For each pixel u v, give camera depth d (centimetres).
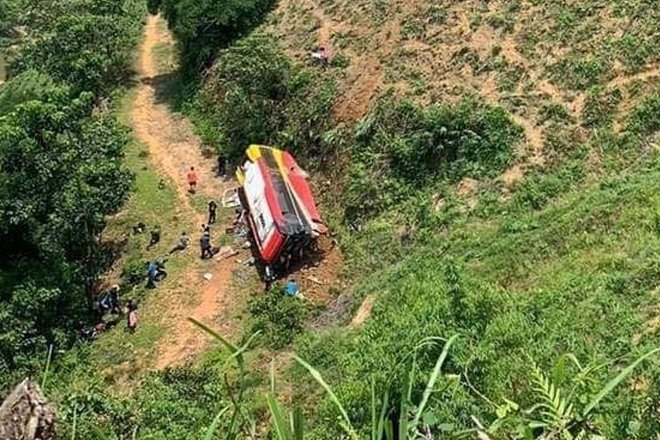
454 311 1819
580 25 3322
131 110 4978
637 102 2973
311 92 3866
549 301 1869
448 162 3144
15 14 8431
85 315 3247
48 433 682
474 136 3112
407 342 1762
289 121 3888
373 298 2648
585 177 2838
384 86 3566
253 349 2720
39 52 5272
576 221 2398
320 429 1538
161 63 5816
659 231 2162
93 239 3425
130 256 3538
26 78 4791
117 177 3400
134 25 6606
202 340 2961
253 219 3400
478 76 3359
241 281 3241
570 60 3209
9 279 3186
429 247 2820
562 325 1691
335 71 3869
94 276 3412
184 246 3525
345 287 3009
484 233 2695
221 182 4025
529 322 1706
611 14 3294
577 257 2186
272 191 3266
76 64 4975
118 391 2731
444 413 910
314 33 4250
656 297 1764
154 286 3300
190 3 4919
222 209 3794
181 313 3122
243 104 4100
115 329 3116
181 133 4566
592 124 2988
